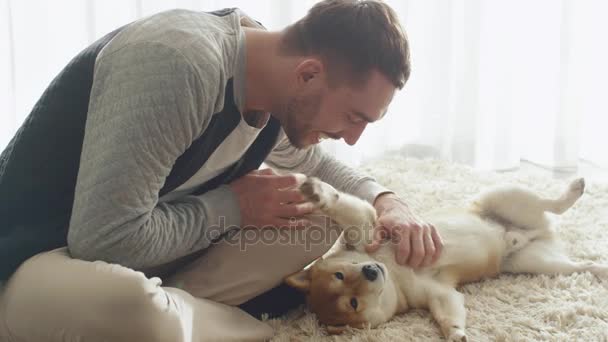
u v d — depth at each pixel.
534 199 2.00
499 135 2.91
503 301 1.72
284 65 1.34
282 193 1.52
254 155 1.60
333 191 1.64
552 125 2.97
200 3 2.68
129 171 1.22
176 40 1.23
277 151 1.80
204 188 1.58
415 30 2.88
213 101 1.28
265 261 1.56
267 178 1.54
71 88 1.33
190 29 1.27
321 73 1.32
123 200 1.23
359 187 1.83
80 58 1.35
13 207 1.38
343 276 1.63
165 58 1.21
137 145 1.21
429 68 2.89
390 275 1.72
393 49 1.30
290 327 1.60
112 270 1.22
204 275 1.54
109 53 1.27
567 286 1.77
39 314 1.24
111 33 1.40
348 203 1.68
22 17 2.66
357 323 1.60
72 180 1.38
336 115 1.36
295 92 1.35
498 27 2.85
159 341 1.22
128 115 1.21
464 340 1.47
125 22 2.70
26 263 1.32
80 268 1.24
